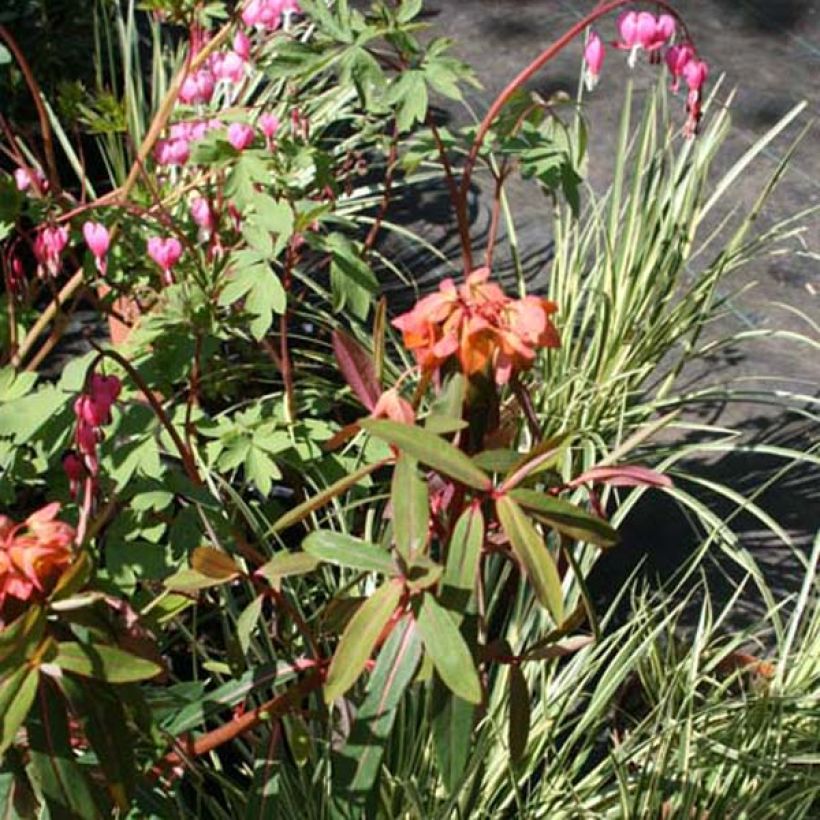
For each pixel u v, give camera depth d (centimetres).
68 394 133
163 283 162
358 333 186
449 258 224
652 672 158
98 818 104
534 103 155
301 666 116
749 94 271
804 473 190
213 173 158
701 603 172
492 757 142
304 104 214
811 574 155
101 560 145
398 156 237
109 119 162
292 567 109
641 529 182
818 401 184
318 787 135
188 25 162
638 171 192
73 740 113
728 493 165
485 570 144
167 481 132
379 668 106
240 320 155
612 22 288
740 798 142
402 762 138
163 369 151
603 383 183
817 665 154
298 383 177
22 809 107
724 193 244
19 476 141
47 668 100
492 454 104
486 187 239
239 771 146
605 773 144
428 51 145
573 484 109
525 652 113
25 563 99
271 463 148
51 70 225
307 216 147
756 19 292
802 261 230
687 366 207
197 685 116
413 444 103
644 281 186
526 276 221
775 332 190
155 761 115
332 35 145
